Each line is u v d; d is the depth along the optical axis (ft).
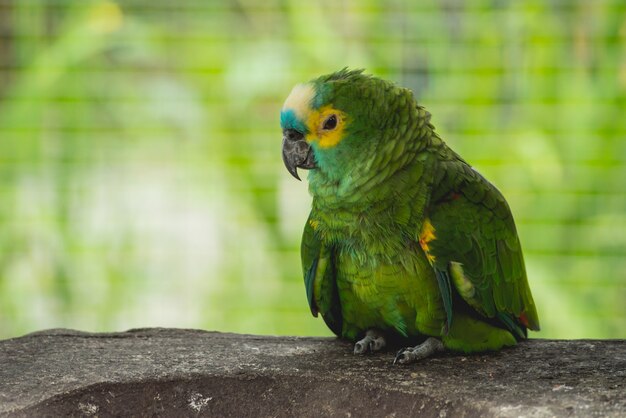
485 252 18.65
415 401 16.33
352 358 18.37
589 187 32.50
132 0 34.73
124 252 33.88
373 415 16.57
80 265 33.63
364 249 18.67
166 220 34.22
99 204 34.17
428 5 33.04
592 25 32.53
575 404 15.34
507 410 15.25
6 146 34.01
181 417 17.10
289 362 18.03
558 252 32.50
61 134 34.17
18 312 33.27
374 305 19.03
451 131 32.94
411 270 18.53
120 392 16.99
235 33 34.42
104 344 19.35
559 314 31.60
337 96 18.57
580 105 32.45
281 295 33.37
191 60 34.40
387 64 33.19
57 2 34.68
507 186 32.65
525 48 32.65
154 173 34.37
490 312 18.57
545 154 32.30
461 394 16.07
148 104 34.32
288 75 33.55
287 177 34.42
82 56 34.09
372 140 18.49
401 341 19.75
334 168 18.67
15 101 34.09
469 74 32.86
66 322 33.32
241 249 33.73
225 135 34.04
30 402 16.16
